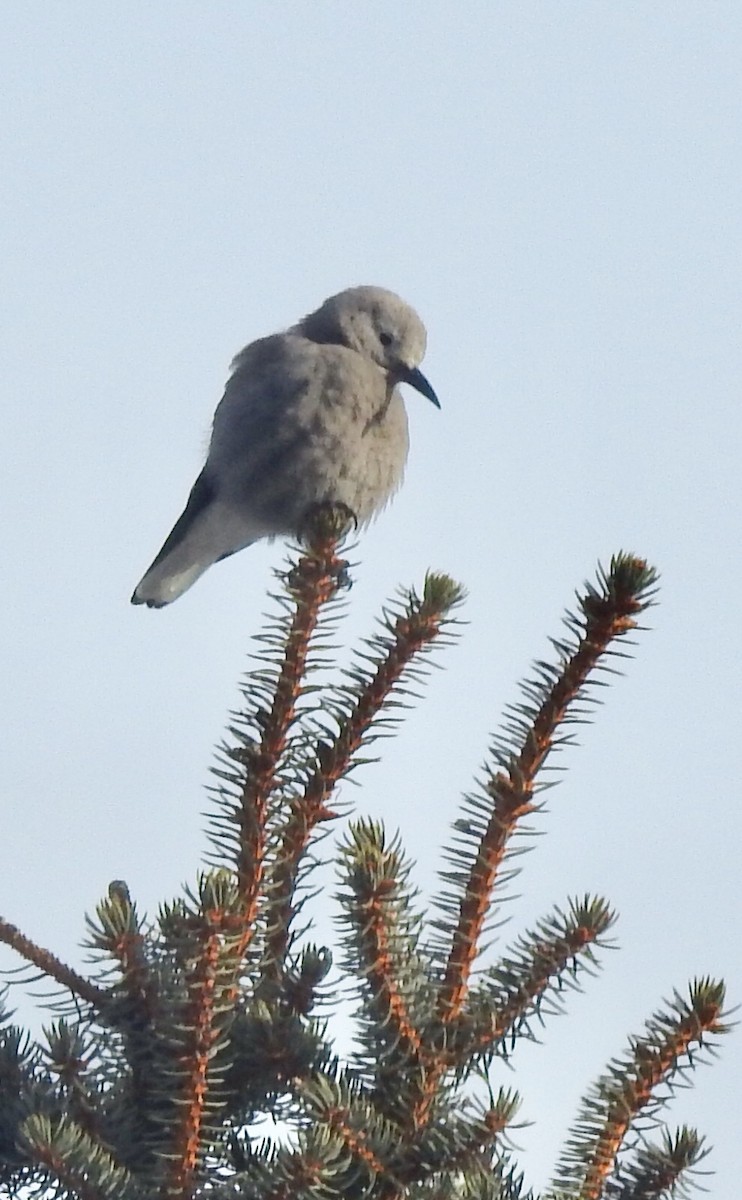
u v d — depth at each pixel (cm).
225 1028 502
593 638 536
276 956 574
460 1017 532
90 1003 567
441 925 546
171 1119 498
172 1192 482
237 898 479
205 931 473
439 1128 510
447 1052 527
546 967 545
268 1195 467
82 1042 554
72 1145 486
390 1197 505
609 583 532
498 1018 536
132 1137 535
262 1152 536
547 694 545
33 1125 486
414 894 533
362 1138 499
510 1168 528
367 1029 530
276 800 573
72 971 569
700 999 517
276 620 609
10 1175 536
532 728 545
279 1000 564
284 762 579
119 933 542
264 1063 536
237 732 586
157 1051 529
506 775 545
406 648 590
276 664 600
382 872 517
